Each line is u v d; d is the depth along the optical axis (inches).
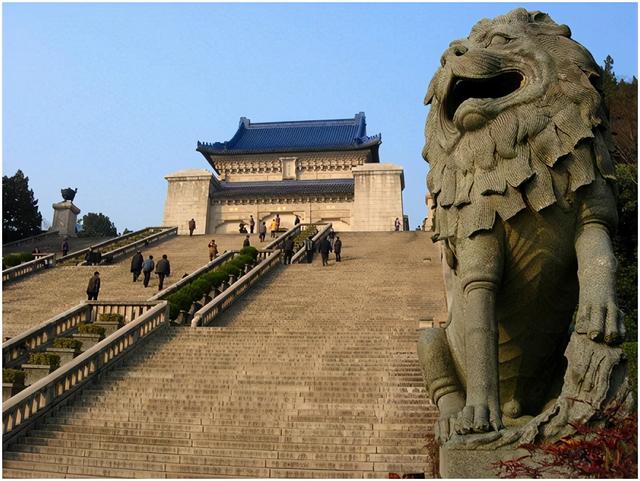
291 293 907.4
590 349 185.3
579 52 218.2
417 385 476.1
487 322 204.7
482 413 190.4
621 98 997.8
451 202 221.3
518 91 215.6
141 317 633.0
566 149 206.2
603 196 207.5
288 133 2935.5
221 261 1123.3
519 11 231.3
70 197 2190.0
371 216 2129.7
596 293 192.1
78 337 639.1
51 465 387.2
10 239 2148.1
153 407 468.8
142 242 1499.8
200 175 2260.1
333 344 588.1
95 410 470.3
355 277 994.1
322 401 458.0
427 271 1018.7
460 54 226.4
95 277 909.8
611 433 161.9
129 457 393.1
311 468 363.3
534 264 211.0
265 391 479.8
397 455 369.4
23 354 621.3
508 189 208.4
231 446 398.0
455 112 223.8
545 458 177.2
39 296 988.6
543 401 233.8
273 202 2309.3
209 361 563.2
